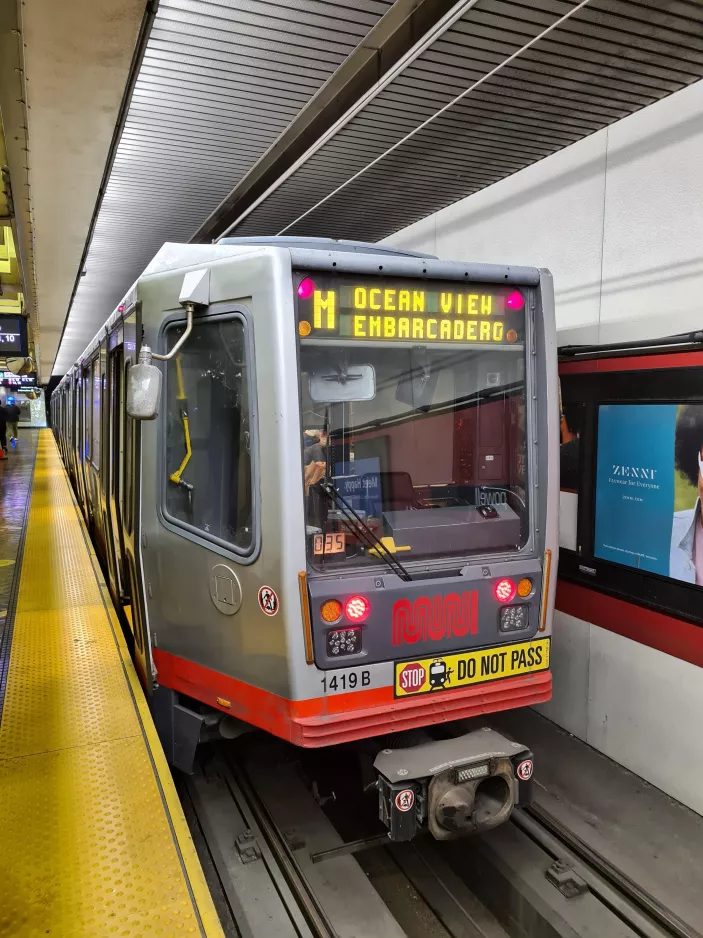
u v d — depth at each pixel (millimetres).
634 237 4051
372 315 3127
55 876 2299
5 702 3535
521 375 3494
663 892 3197
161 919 2125
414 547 3256
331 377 3055
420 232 6473
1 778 2850
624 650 4277
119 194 5926
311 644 2930
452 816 2977
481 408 3414
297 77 3963
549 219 4758
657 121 3879
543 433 3467
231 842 3553
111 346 4988
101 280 9367
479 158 4836
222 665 3264
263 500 2957
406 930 3375
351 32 3504
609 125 4219
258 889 3195
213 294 3145
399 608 3105
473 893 3682
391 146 4676
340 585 2994
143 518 3670
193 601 3400
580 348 4402
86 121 4039
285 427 2885
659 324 3902
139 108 4312
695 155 3658
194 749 3547
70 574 5949
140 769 2934
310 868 3365
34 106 3822
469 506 3408
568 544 4699
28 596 5312
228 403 3137
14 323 8562
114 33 3096
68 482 12562
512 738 4730
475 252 5637
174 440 3490
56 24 3012
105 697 3590
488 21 3262
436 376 3299
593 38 3355
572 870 3354
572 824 3729
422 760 3057
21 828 2537
